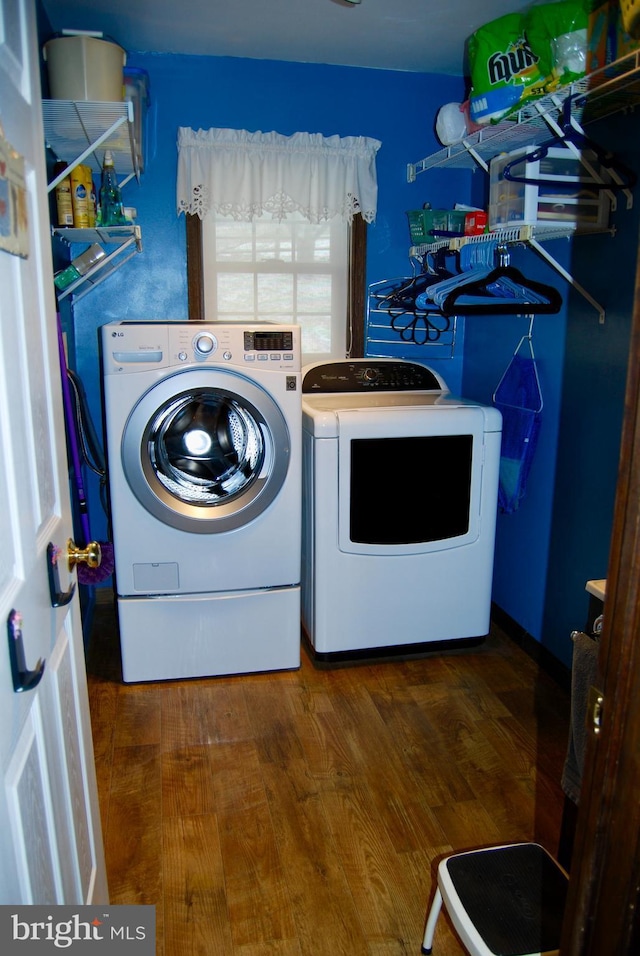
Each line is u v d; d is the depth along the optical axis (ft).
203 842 5.74
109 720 7.41
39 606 3.22
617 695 2.29
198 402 7.66
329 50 9.00
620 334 7.00
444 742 7.08
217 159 9.28
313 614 8.45
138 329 7.13
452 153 8.89
